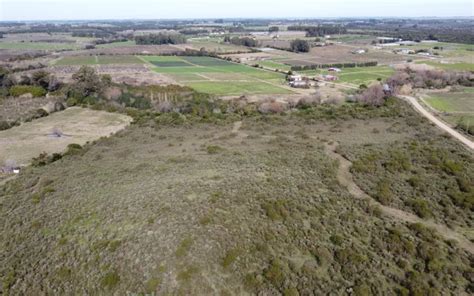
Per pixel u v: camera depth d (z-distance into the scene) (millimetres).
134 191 33625
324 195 33875
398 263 25125
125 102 85312
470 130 58281
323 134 59719
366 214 31281
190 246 24938
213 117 73562
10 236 29391
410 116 69375
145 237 25984
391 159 43969
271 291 22609
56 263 25438
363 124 65750
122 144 57156
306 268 24203
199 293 22188
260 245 25750
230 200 30828
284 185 35062
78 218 29844
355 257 25109
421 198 34562
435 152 47062
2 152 55812
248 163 42531
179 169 40312
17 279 24688
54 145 59094
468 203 32719
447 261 25422
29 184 41188
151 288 22391
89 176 40688
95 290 23062
